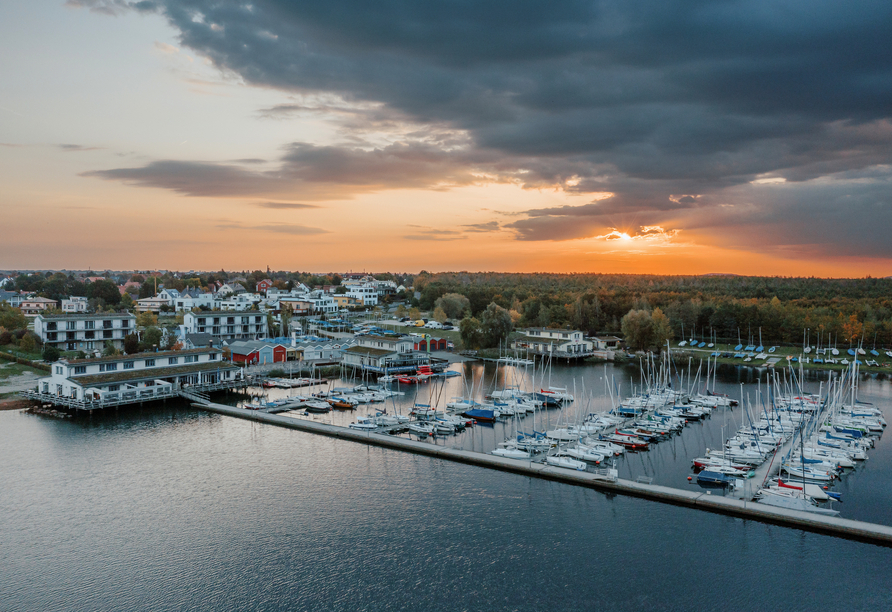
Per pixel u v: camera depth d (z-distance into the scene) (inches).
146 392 4284.0
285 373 5565.9
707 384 4852.4
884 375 5905.5
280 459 3093.0
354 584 1925.4
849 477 2851.9
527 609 1798.7
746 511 2388.0
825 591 1899.6
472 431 3703.3
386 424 3732.8
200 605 1815.9
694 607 1814.7
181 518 2377.0
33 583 1920.5
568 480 2773.1
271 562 2053.4
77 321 6033.5
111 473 2851.9
